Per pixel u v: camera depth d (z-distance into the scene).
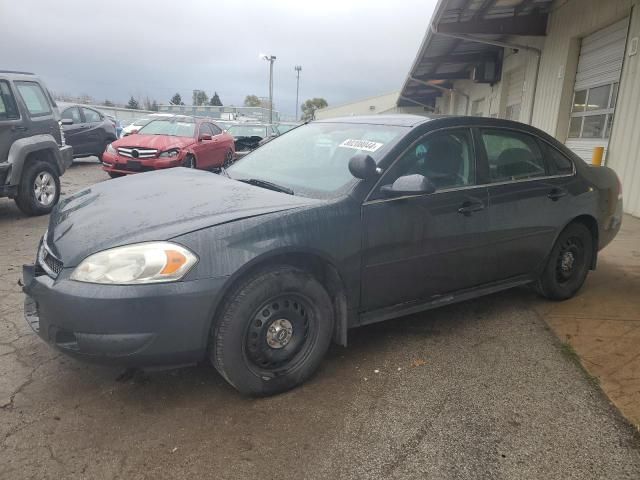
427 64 18.36
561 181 4.15
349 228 2.98
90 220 2.87
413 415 2.71
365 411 2.75
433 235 3.36
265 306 2.75
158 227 2.63
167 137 11.27
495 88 17.38
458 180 3.55
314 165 3.54
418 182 2.99
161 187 3.40
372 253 3.11
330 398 2.87
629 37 8.58
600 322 3.94
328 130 3.95
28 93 7.65
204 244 2.55
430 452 2.42
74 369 3.10
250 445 2.45
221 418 2.66
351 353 3.41
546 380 3.08
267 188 3.35
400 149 3.29
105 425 2.57
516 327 3.85
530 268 4.09
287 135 4.29
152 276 2.45
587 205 4.30
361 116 4.14
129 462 2.31
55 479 2.20
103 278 2.45
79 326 2.44
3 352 3.28
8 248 5.79
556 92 11.56
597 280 4.94
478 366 3.25
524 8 11.96
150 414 2.68
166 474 2.25
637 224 7.51
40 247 3.04
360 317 3.21
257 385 2.78
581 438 2.53
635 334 3.72
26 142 7.32
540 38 12.67
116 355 2.46
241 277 2.67
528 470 2.31
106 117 15.23
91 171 14.02
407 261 3.28
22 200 7.43
